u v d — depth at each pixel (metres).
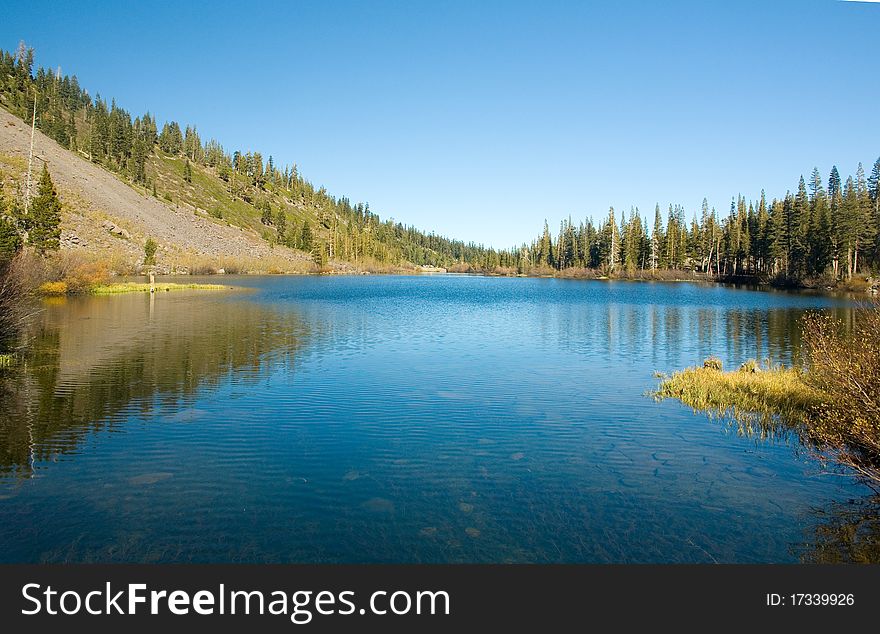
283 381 17.06
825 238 78.44
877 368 9.16
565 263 153.38
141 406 13.86
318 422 12.85
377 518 8.02
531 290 79.12
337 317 37.06
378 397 15.29
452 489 9.10
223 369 18.58
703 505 8.56
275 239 162.88
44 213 48.22
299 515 8.07
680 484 9.39
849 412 9.43
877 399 8.95
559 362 21.27
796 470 10.04
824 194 90.12
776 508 8.45
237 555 7.02
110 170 143.50
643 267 126.31
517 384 17.22
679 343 26.80
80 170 109.12
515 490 9.09
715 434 12.21
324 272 142.75
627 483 9.41
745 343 26.94
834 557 7.11
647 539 7.52
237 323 31.34
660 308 46.72
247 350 22.48
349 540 7.41
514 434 12.16
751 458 10.66
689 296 64.00
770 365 20.14
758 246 97.75
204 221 144.62
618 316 40.00
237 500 8.55
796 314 41.34
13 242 39.91
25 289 21.34
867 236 76.56
